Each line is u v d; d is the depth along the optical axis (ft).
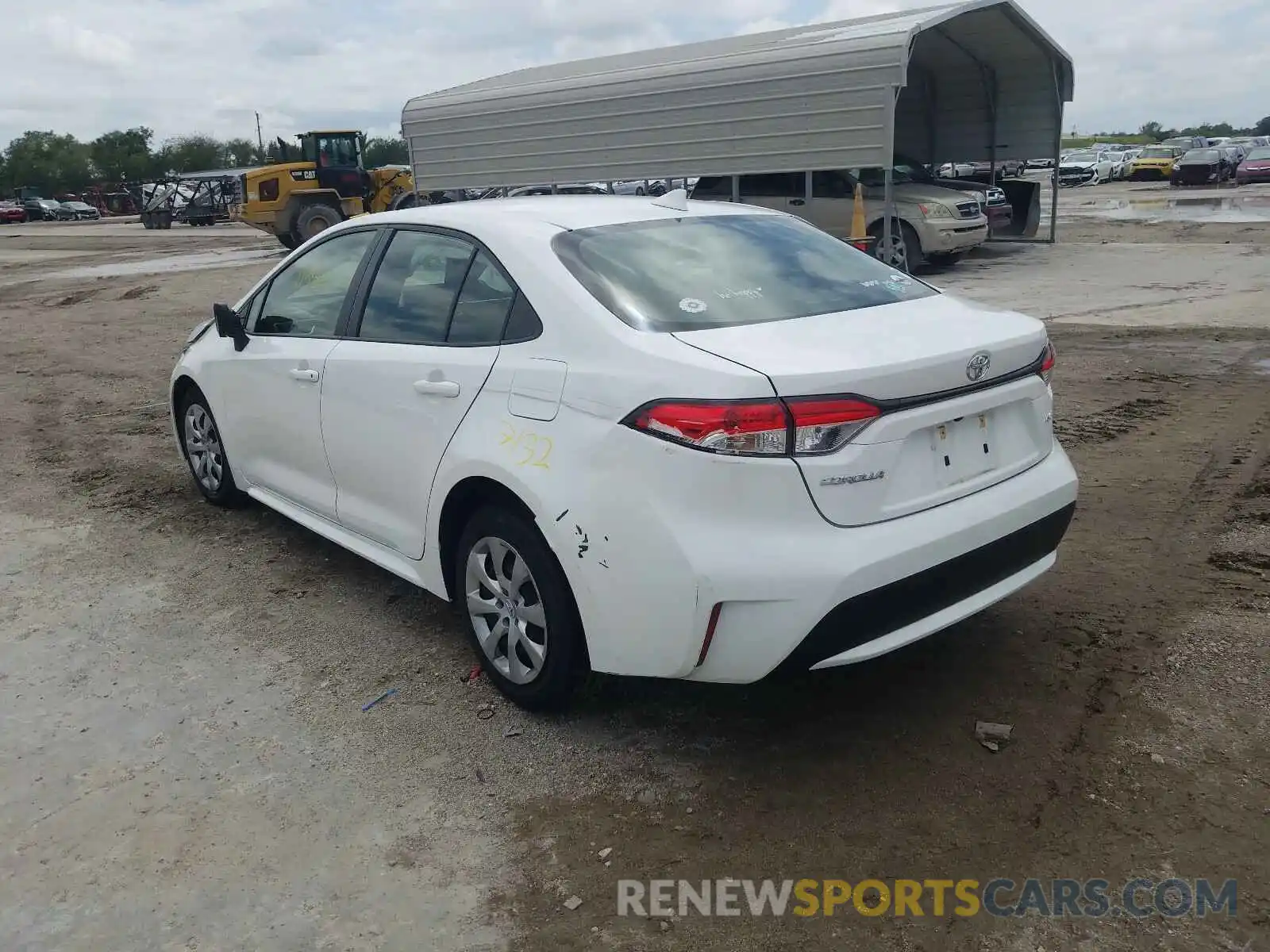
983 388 10.36
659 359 9.61
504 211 12.58
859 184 47.37
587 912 8.50
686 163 52.08
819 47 46.85
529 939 8.25
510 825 9.66
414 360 12.26
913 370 9.53
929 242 49.21
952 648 12.50
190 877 9.09
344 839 9.53
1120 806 9.43
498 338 11.35
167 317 45.91
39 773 10.71
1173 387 24.81
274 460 15.81
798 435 9.01
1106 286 43.39
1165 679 11.48
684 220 12.76
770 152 49.08
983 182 62.54
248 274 62.80
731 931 8.24
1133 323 34.06
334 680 12.46
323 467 14.35
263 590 15.12
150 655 13.19
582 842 9.38
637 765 10.52
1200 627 12.58
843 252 13.03
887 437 9.38
